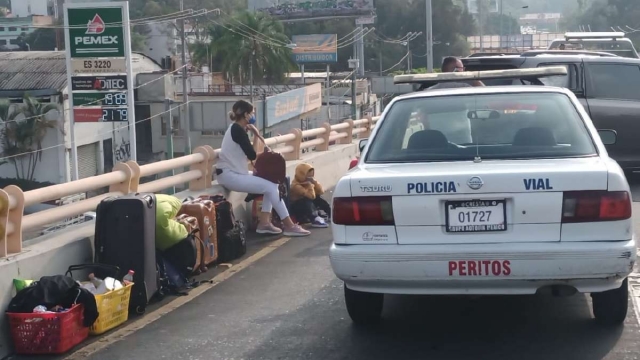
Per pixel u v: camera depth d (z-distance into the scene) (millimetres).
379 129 6031
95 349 5852
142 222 6711
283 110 40500
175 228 7340
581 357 5234
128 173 7930
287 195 10430
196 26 63125
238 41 55688
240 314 6617
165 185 8820
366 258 5098
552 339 5613
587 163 5215
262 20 56781
